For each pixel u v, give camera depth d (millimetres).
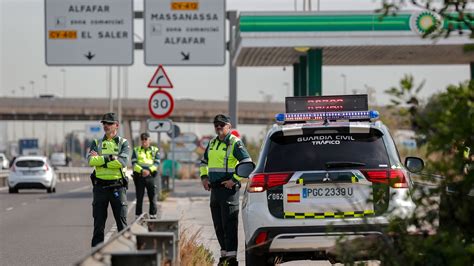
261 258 27578
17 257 38312
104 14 79750
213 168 32250
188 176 164625
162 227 25031
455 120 14531
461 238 15414
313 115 28375
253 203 26453
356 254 16594
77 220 60250
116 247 17891
